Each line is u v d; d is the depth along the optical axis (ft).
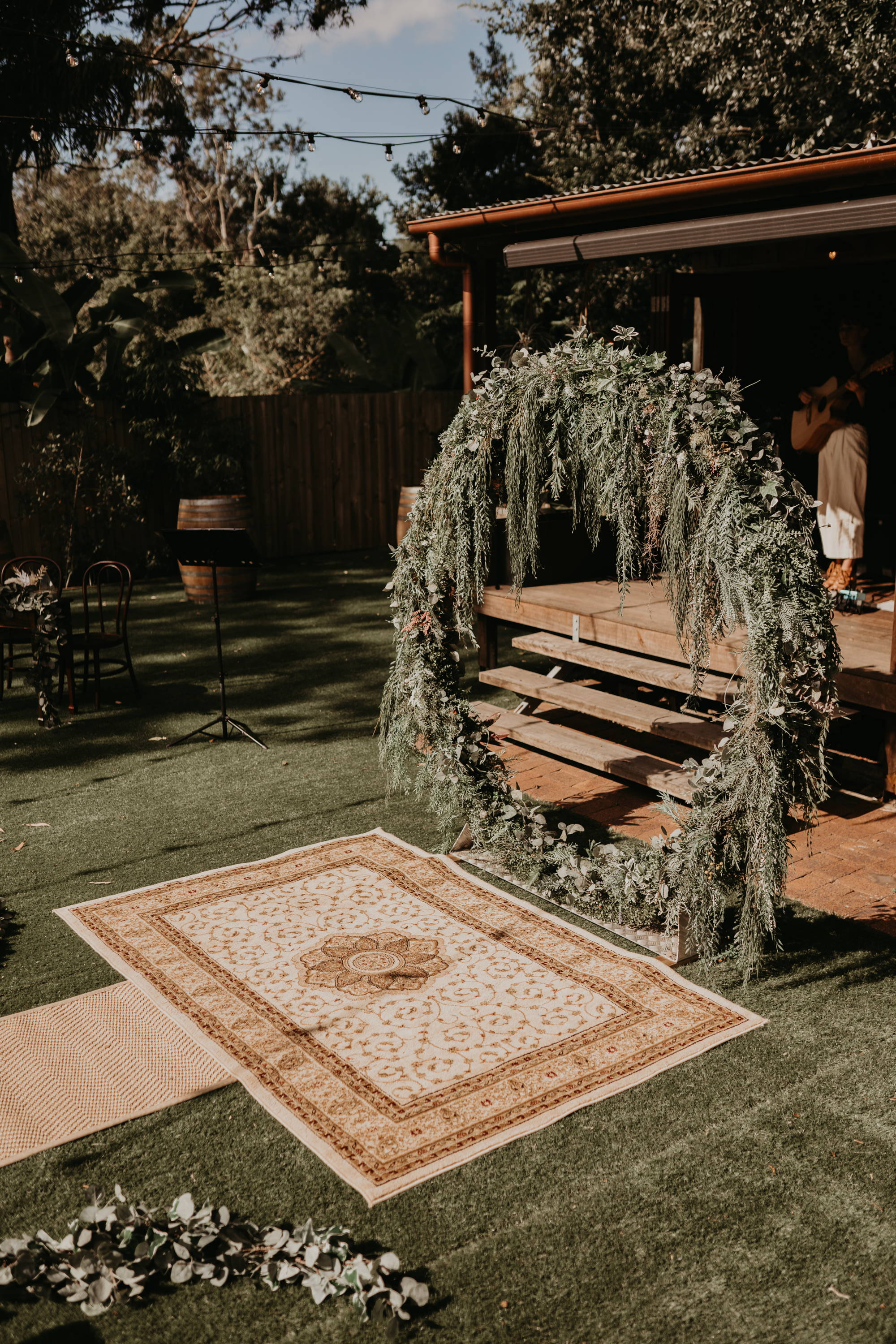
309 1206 10.07
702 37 45.16
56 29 47.42
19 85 47.67
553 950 14.78
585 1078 11.89
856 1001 13.47
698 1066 12.16
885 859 17.43
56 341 42.45
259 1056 12.33
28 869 17.44
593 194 22.30
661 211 22.09
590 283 53.83
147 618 36.76
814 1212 9.92
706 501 13.80
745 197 20.38
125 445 45.11
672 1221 9.84
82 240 117.60
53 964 14.43
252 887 16.66
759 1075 11.97
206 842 18.45
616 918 15.34
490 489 17.30
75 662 30.68
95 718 25.73
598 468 14.80
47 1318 8.96
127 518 43.14
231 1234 9.55
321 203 109.40
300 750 23.26
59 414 43.55
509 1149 10.82
